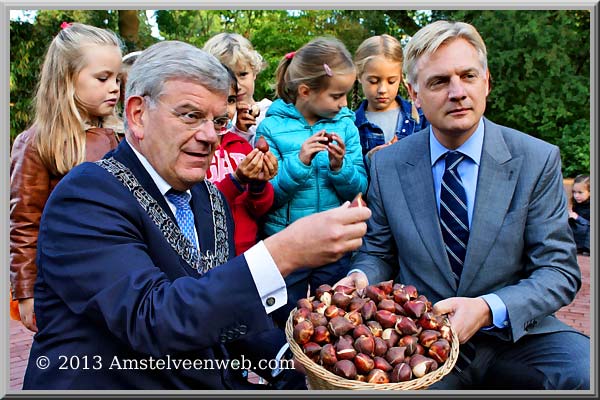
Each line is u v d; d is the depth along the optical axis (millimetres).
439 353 1479
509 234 1854
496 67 8875
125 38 7031
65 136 2160
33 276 2137
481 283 1878
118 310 1198
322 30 8633
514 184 1862
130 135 1476
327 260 1215
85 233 1277
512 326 1731
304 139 2760
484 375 1938
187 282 1220
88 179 1357
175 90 1371
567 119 9195
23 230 2127
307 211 2691
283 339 1854
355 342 1482
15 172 2176
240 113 3014
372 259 2127
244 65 2957
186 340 1179
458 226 1914
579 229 5672
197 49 1415
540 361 1846
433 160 2004
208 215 1650
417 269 1979
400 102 3361
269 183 2566
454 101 1814
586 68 9039
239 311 1191
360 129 3236
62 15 7426
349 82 2688
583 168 8977
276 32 8562
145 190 1435
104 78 2258
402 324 1531
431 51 1819
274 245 1201
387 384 1370
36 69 7359
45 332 1365
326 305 1640
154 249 1395
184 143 1407
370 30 8789
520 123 9258
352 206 1220
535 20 8609
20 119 7266
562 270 1847
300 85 2709
